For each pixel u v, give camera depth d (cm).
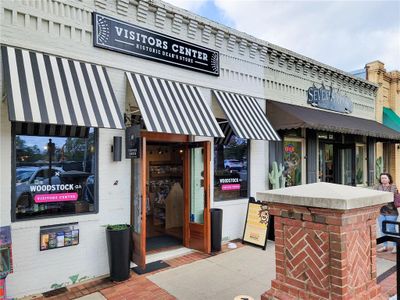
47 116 431
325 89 1070
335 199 237
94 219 540
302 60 963
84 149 543
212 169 738
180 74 671
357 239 258
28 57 473
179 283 509
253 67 830
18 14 476
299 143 977
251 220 738
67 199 521
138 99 561
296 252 270
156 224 915
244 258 628
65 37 519
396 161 1477
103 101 505
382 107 1414
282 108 821
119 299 457
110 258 525
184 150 711
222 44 755
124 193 581
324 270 249
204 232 662
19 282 464
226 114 701
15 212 468
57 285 497
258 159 834
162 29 641
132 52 592
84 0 539
